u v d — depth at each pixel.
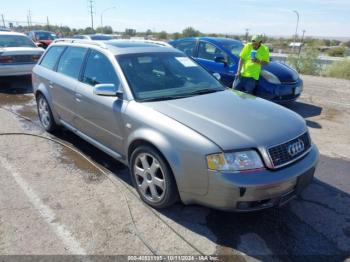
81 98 4.33
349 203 3.70
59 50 5.28
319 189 3.99
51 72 5.24
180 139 2.99
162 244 2.93
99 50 4.29
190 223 3.24
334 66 14.80
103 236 3.01
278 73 7.21
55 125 5.50
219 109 3.43
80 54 4.67
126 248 2.87
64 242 2.92
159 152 3.21
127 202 3.54
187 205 3.52
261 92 7.13
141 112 3.40
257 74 6.86
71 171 4.23
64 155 4.72
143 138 3.28
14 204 3.46
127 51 4.16
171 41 9.33
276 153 2.95
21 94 8.55
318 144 5.56
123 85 3.73
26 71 9.35
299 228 3.22
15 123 6.14
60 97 4.92
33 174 4.13
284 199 3.04
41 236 2.99
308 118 7.17
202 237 3.04
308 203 3.66
